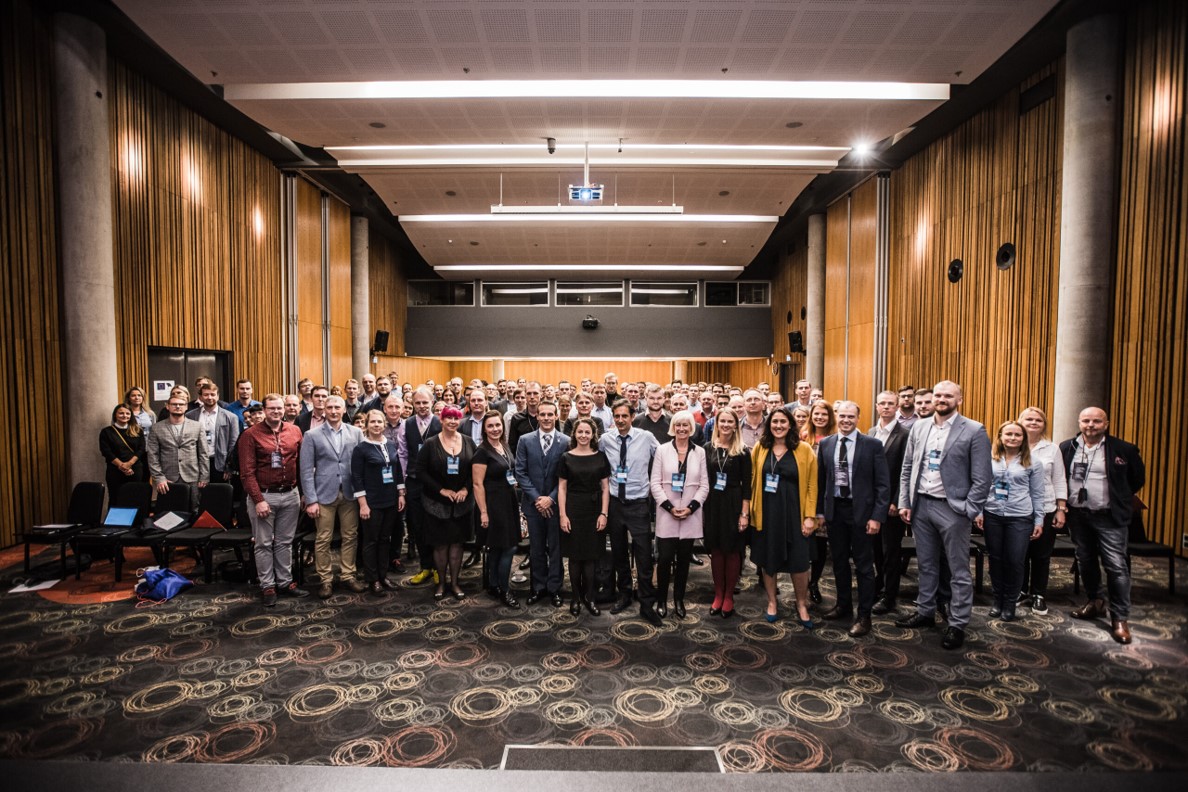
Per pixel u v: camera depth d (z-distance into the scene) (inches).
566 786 88.2
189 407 260.7
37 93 217.2
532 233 523.2
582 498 152.9
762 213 468.8
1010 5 196.9
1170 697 113.7
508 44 219.0
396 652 132.3
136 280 257.0
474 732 102.3
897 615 154.9
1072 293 224.5
